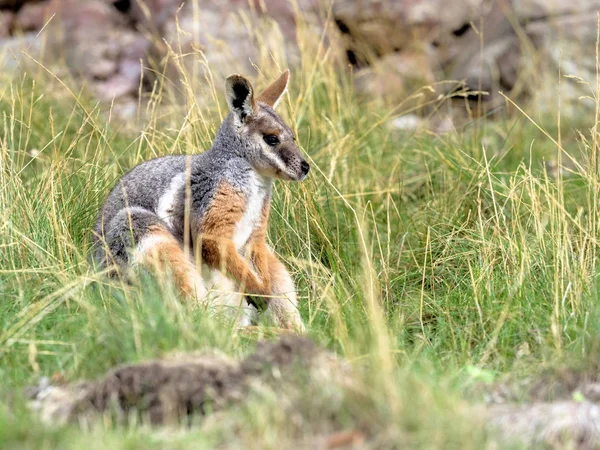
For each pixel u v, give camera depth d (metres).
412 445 6.67
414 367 8.46
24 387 8.26
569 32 20.31
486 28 21.31
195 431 7.12
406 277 12.11
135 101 19.56
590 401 8.12
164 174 11.43
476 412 7.16
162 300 9.55
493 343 9.50
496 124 17.59
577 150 16.53
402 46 20.91
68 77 18.55
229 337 9.10
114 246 10.88
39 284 10.20
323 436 6.98
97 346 8.67
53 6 21.81
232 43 19.09
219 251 11.06
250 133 11.22
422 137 15.84
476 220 12.70
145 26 20.83
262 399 7.37
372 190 14.19
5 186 11.56
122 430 7.19
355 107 16.45
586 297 10.03
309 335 9.77
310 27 19.78
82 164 13.01
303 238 12.57
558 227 10.98
